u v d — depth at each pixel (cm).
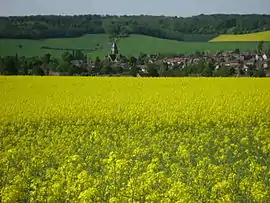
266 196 847
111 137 1602
